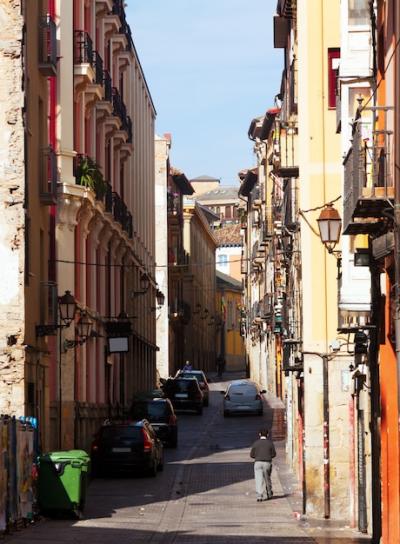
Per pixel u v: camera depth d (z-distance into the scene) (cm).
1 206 4378
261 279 11800
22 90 4375
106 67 7412
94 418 6431
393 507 3192
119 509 4475
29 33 4631
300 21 4500
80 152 6222
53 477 4044
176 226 13362
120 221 7538
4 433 3578
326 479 4297
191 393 9762
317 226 4384
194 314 15450
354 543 3522
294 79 5694
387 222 2962
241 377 15250
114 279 7550
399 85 2752
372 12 3259
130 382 8362
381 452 3362
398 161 2725
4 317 4362
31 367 4534
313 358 4350
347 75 3522
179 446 7288
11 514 3653
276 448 6962
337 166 4450
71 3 5850
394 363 3200
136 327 8806
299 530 3922
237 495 4981
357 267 3584
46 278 5003
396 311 2814
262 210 11150
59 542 3459
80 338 5878
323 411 4325
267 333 11456
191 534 3784
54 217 5694
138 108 9288
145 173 9825
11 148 4375
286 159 5088
